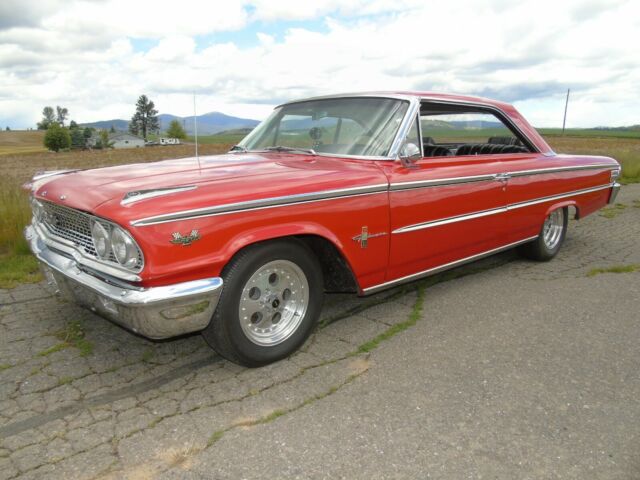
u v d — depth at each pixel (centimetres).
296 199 297
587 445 240
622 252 602
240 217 276
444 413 264
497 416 262
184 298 261
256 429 249
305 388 287
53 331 359
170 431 246
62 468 220
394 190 352
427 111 405
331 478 216
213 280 270
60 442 238
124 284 262
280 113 457
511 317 395
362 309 410
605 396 283
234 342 292
